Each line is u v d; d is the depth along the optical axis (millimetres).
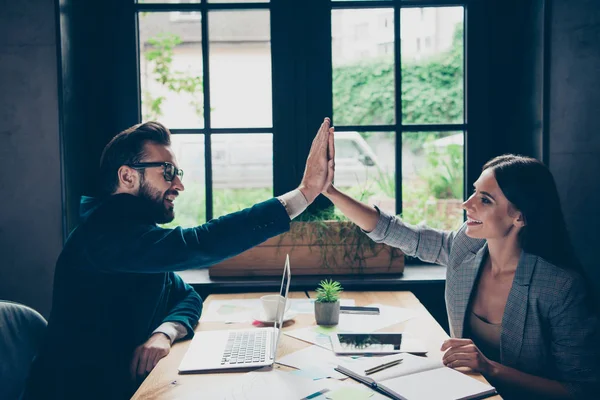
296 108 2326
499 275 1593
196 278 2197
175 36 2303
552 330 1417
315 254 2176
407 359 1305
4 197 2029
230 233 1434
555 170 2066
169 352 1452
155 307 1554
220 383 1205
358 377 1209
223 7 2273
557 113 2057
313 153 1627
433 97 2355
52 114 2012
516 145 2252
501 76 2318
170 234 1416
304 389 1157
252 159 2361
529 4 2143
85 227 1449
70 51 2084
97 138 2268
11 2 1983
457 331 1661
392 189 2373
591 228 2057
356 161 2359
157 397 1134
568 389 1330
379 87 2346
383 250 2184
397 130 2346
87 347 1424
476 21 2301
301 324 1653
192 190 2342
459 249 1690
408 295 2016
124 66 2262
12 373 1386
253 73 2330
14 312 1455
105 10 2246
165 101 2330
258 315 1718
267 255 2184
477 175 2350
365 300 1939
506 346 1475
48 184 2025
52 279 2047
